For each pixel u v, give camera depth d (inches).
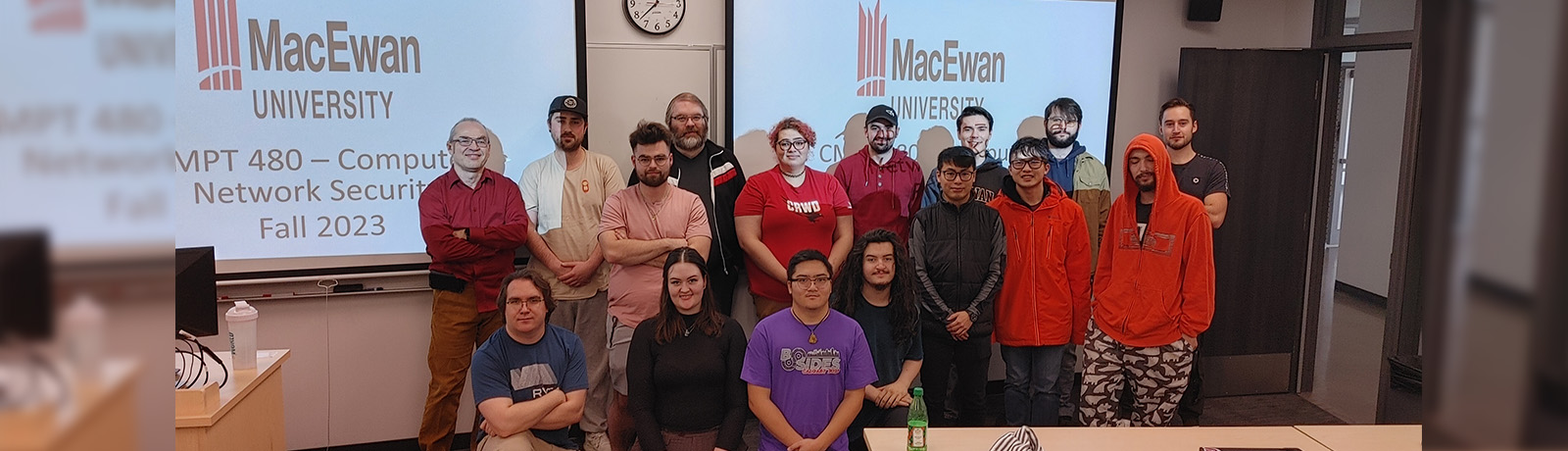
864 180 164.6
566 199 150.5
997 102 171.2
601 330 153.0
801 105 162.2
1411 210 158.1
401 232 151.2
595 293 152.0
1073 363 169.3
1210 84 170.1
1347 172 279.9
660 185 146.0
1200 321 139.0
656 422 117.5
